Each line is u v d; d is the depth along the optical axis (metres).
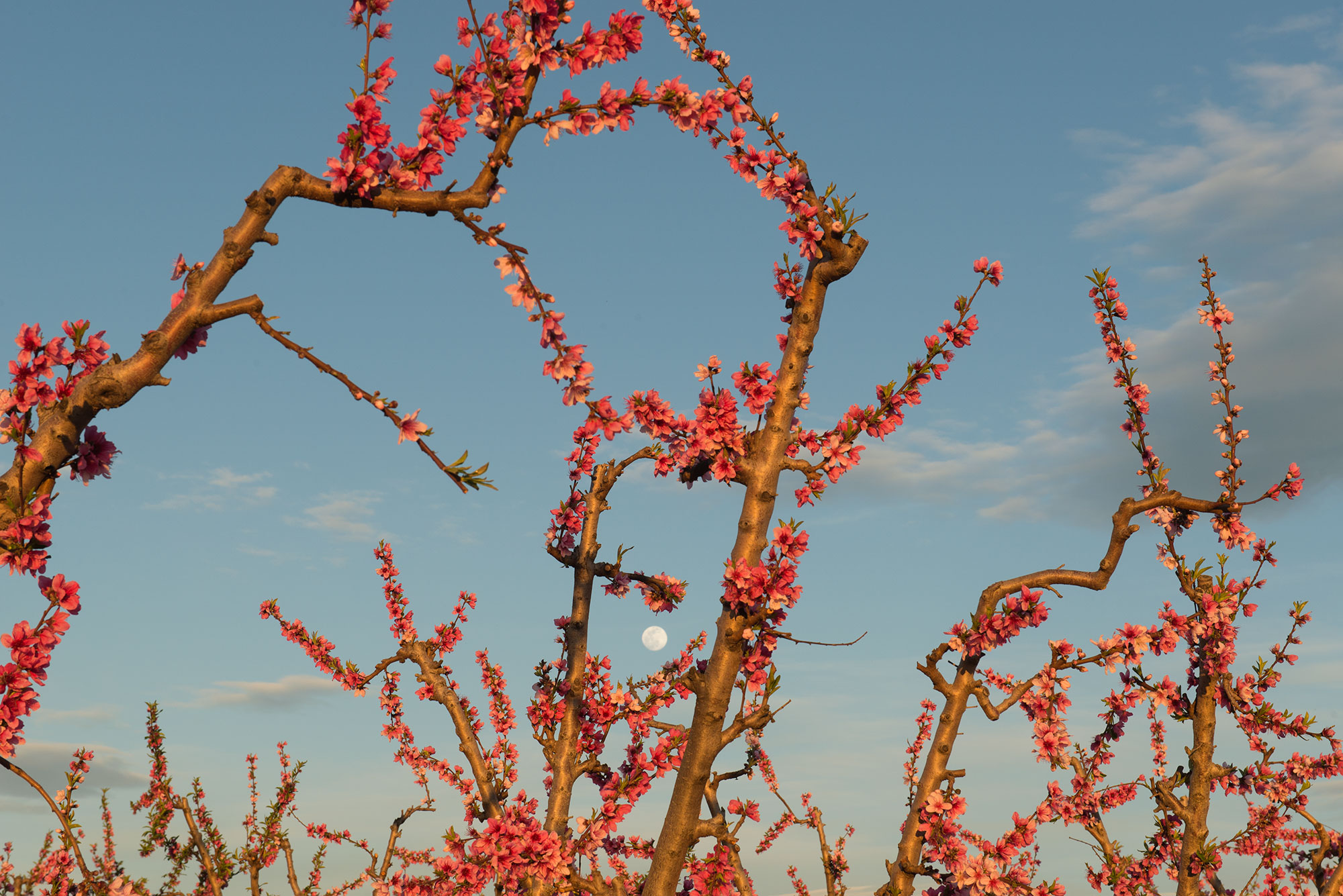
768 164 5.16
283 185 3.57
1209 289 8.63
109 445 3.58
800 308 5.32
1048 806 5.46
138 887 9.14
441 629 9.19
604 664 7.59
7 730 3.13
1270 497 7.82
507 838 5.48
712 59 5.29
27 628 3.18
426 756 9.45
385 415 3.50
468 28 3.94
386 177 3.74
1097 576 5.94
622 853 7.98
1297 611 8.16
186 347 3.62
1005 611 5.49
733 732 5.04
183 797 9.50
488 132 3.90
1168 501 7.56
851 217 5.17
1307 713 7.77
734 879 5.71
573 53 3.98
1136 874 8.62
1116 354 8.45
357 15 3.70
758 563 5.07
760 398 5.24
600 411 4.97
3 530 3.18
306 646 9.09
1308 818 8.13
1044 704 5.52
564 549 7.66
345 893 10.52
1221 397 8.31
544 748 7.28
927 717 9.73
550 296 4.02
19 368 3.27
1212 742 8.00
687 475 5.42
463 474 3.45
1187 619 7.64
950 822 5.38
